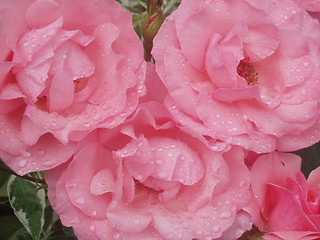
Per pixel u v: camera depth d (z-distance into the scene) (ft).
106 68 1.01
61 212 0.98
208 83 1.03
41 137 0.98
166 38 1.01
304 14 1.10
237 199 1.00
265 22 1.03
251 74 1.11
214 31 1.02
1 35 0.94
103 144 1.00
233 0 1.01
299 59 1.09
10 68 0.95
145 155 0.96
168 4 1.39
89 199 0.98
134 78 0.98
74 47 0.98
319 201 1.06
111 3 1.00
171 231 0.98
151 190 1.04
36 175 1.26
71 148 0.98
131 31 1.00
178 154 0.99
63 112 0.99
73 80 1.00
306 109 1.05
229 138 0.99
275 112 1.04
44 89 0.97
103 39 1.00
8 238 1.32
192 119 0.99
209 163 1.00
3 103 0.96
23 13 0.97
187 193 1.02
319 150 1.33
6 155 0.96
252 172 1.05
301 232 1.04
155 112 0.99
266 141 1.02
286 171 1.08
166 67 0.98
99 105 1.00
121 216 0.98
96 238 0.98
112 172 1.01
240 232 1.02
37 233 1.21
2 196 1.31
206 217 0.99
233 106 1.03
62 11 0.99
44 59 0.94
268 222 1.09
